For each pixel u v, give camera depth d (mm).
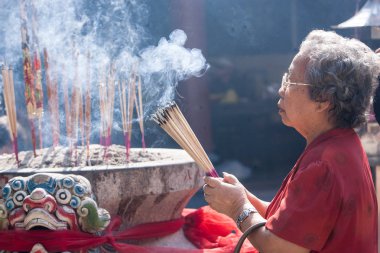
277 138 9180
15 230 2338
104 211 2439
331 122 2170
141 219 2754
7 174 2602
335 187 2041
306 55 2154
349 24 3773
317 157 2102
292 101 2184
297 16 7582
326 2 6629
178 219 2908
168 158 2930
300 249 2045
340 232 2051
